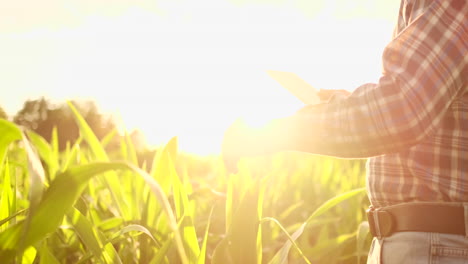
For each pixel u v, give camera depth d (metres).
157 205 1.38
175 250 1.21
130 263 1.38
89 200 1.60
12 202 1.13
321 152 1.01
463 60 0.97
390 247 1.06
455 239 1.00
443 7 0.98
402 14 1.08
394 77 0.96
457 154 1.00
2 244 0.83
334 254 1.67
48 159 1.67
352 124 0.98
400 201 1.05
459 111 1.00
